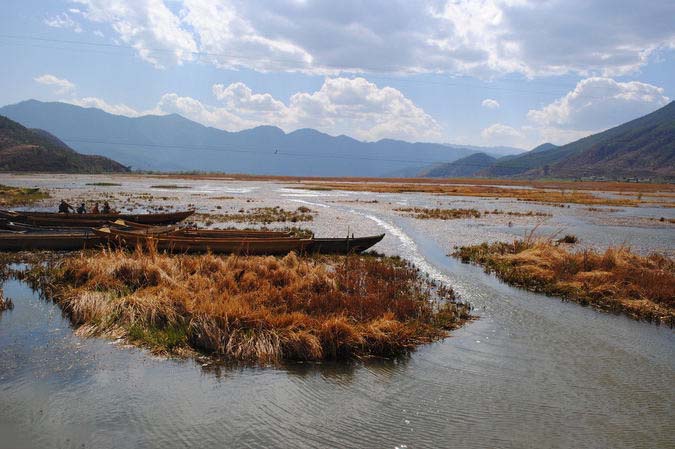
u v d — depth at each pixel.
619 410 9.27
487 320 14.48
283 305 13.34
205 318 11.97
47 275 17.42
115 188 84.56
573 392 9.94
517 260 21.70
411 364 11.08
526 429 8.50
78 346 11.45
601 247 28.53
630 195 98.50
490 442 8.06
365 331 11.85
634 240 31.92
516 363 11.30
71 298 13.93
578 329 13.84
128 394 9.32
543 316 14.96
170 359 10.88
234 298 13.34
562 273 19.59
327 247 24.48
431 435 8.20
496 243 28.20
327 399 9.33
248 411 8.83
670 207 65.88
